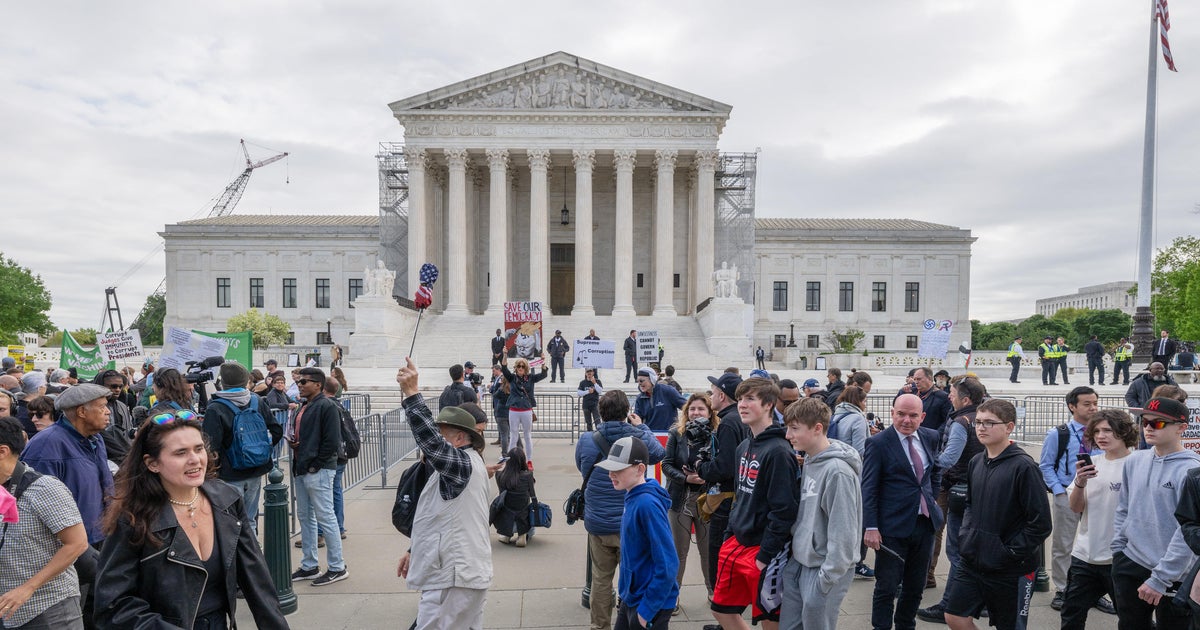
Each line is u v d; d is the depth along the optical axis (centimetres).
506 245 5828
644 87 5816
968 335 8462
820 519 629
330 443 964
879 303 8512
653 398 1280
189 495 481
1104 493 725
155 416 470
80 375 2362
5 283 7488
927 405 1153
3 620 528
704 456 852
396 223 6781
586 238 5762
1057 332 11112
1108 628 823
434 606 641
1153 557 658
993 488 670
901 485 759
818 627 616
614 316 5638
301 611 872
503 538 1161
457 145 5778
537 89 5853
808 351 7494
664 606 606
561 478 1700
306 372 966
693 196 6247
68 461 728
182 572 465
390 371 4147
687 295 6556
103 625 445
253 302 8325
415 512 677
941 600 892
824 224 9025
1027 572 664
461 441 669
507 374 1853
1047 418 2527
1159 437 664
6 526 538
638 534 625
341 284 8325
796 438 639
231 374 955
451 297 5722
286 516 870
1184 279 6750
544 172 5794
